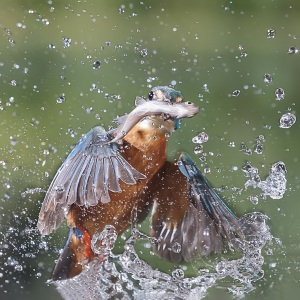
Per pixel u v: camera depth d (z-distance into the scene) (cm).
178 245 374
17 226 385
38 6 525
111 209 371
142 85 477
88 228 371
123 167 369
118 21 544
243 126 435
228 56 529
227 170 400
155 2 554
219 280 377
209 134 418
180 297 375
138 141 370
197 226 374
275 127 433
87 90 452
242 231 376
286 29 543
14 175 395
